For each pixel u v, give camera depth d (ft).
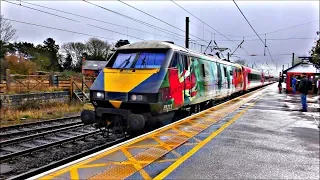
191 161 18.16
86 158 17.29
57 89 81.46
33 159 31.07
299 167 18.06
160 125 30.19
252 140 24.47
